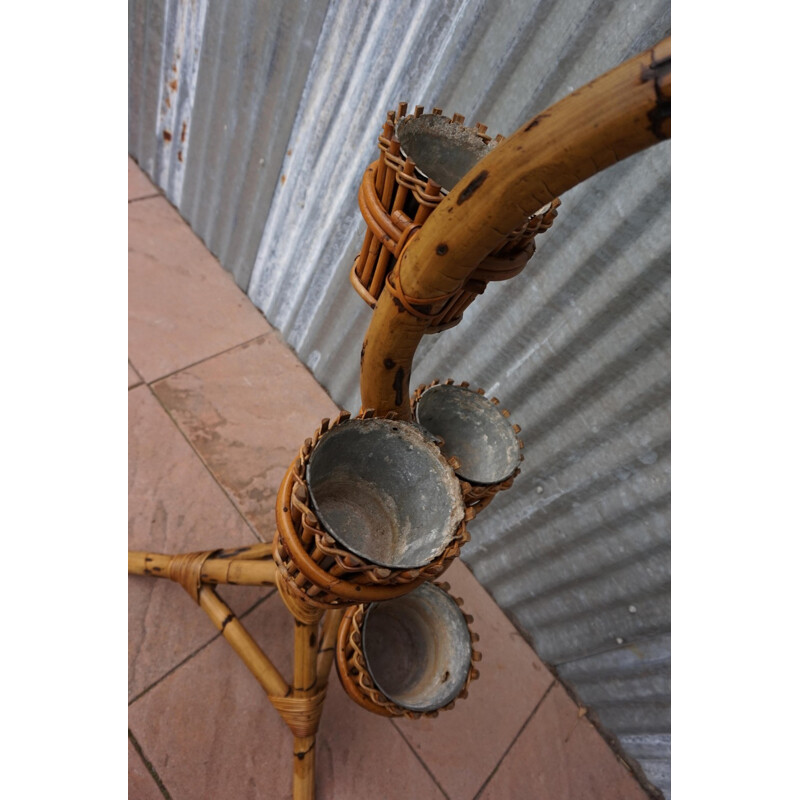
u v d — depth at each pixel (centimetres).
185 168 233
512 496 177
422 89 144
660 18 103
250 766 147
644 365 132
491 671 183
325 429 73
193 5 184
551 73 120
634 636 166
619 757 181
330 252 189
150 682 150
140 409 194
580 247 129
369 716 163
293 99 174
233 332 224
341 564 64
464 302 79
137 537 170
